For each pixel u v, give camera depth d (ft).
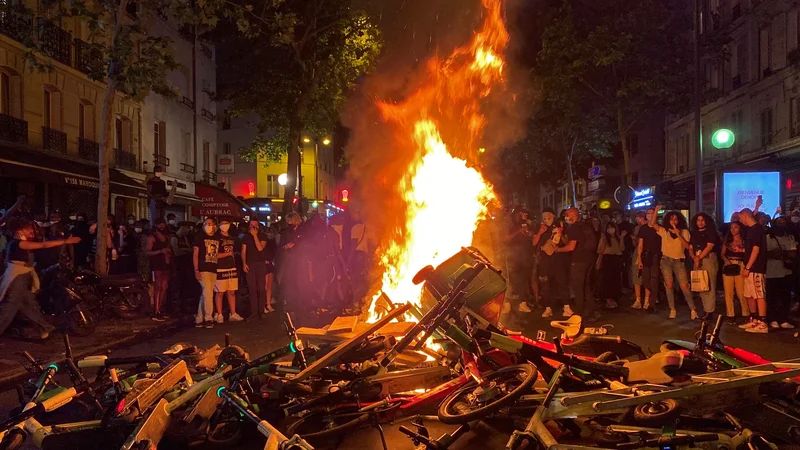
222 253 40.16
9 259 31.40
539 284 43.55
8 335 33.47
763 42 93.81
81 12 39.78
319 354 19.63
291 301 45.21
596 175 101.04
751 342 30.14
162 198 56.03
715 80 108.88
